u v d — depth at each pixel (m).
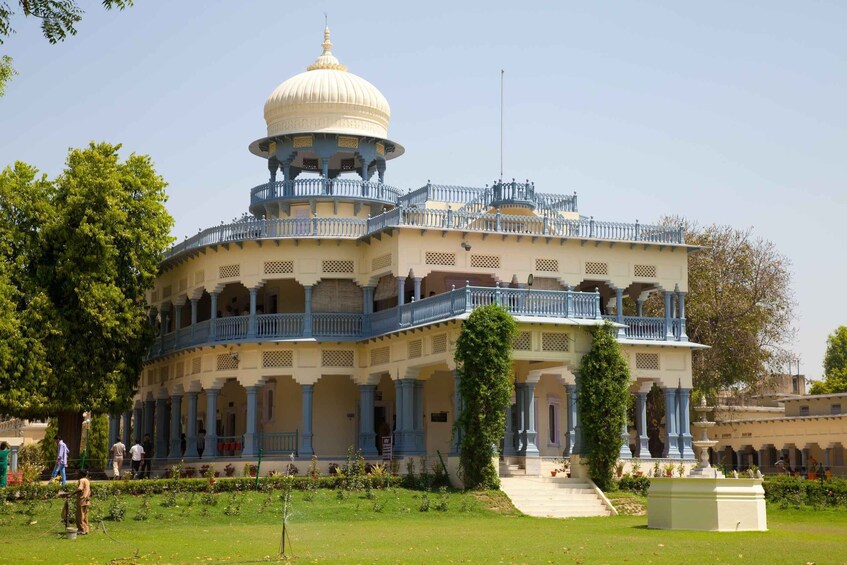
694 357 56.69
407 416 43.16
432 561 22.23
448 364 40.31
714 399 60.53
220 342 47.66
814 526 32.16
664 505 29.89
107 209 46.34
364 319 47.03
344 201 49.75
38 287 45.00
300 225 47.59
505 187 47.97
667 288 48.16
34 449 58.28
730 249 59.22
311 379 46.50
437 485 39.22
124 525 31.48
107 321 45.88
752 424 67.69
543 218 46.47
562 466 42.81
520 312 40.38
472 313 38.66
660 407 57.56
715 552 23.59
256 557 23.48
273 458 46.03
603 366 40.22
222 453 49.00
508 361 38.50
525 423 43.03
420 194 49.28
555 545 25.38
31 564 22.66
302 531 29.88
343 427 48.81
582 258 46.88
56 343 45.03
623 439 42.28
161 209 48.66
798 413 67.50
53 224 45.56
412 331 42.59
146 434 55.22
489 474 37.94
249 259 47.97
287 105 50.53
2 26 21.44
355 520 33.22
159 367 54.44
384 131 51.97
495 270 45.44
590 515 36.62
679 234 48.72
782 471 61.97
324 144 50.31
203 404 56.22
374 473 39.78
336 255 47.50
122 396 47.00
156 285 55.31
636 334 46.97
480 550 24.36
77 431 48.50
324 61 52.34
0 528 30.59
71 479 46.78
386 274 46.00
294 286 50.31
